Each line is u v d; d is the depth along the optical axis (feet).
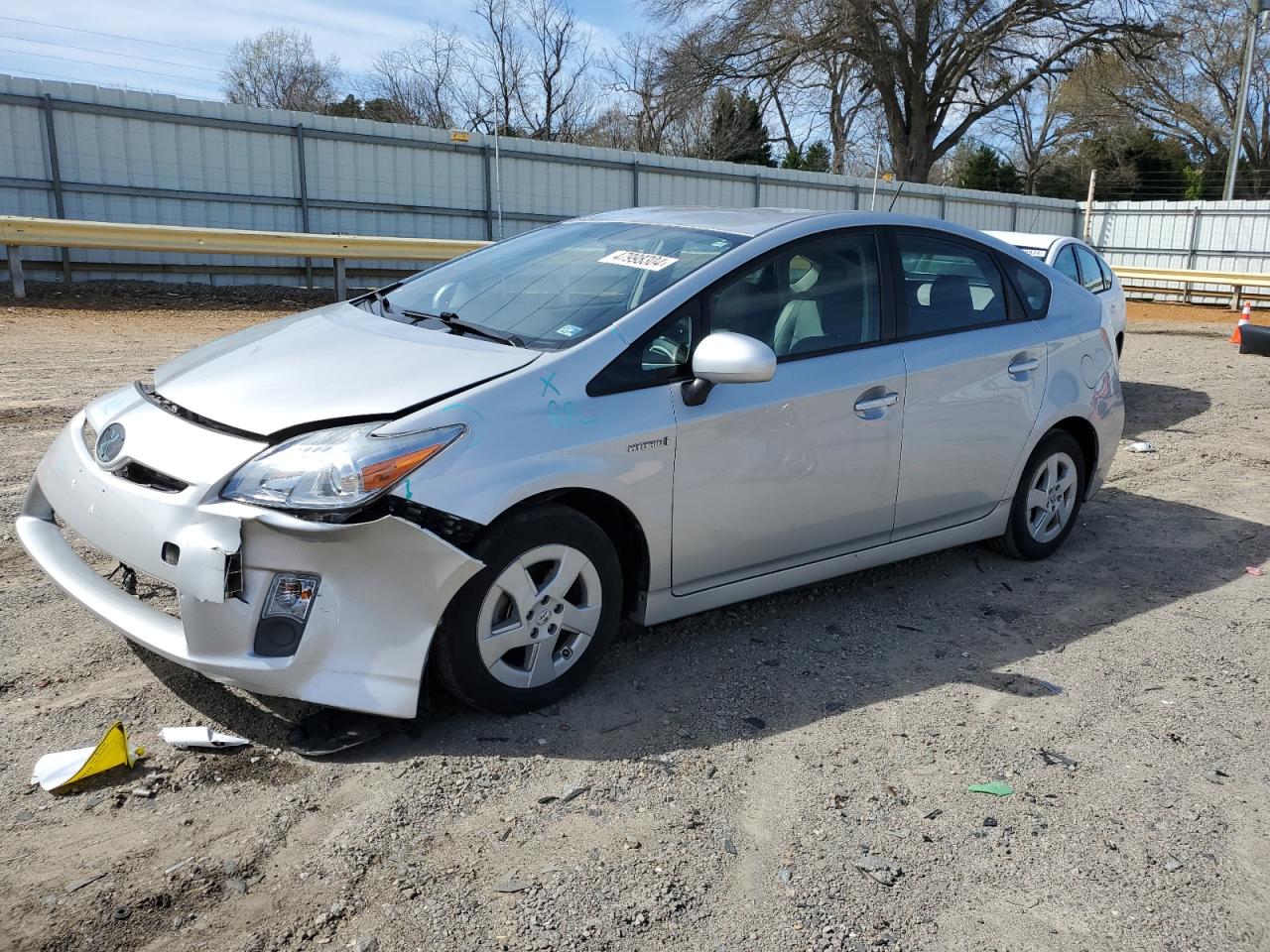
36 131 47.01
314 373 10.69
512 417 10.23
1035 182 158.92
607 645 11.51
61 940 7.48
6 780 9.36
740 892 8.50
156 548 9.60
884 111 111.75
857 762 10.59
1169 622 14.74
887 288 13.96
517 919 7.99
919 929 8.18
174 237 44.91
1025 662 13.19
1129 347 50.47
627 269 12.62
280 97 156.66
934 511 14.64
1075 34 103.24
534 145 63.21
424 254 52.54
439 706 11.11
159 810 9.07
